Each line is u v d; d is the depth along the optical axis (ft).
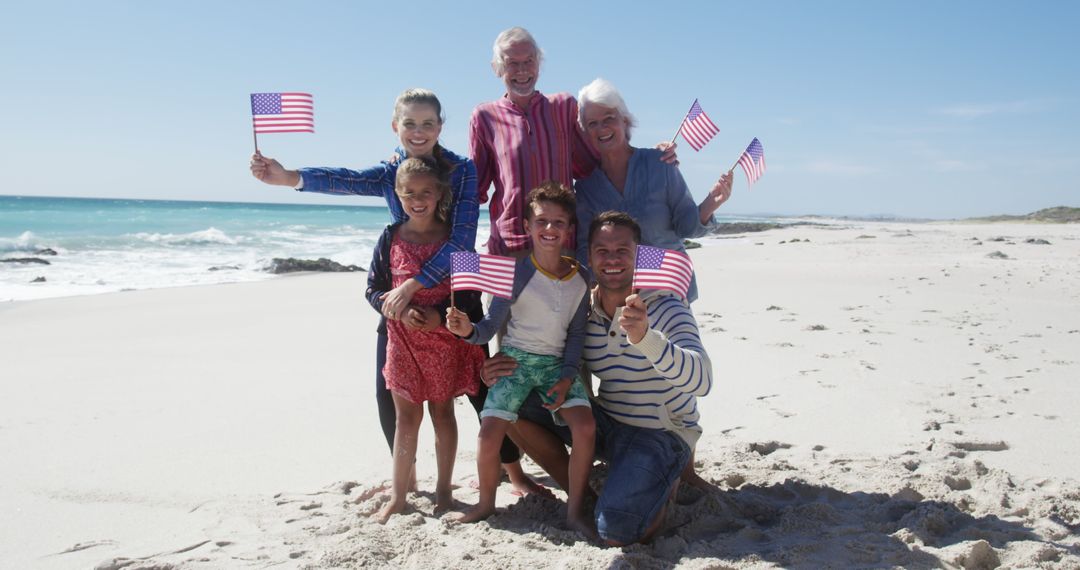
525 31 13.61
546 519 11.61
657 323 11.51
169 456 14.56
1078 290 38.06
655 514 10.68
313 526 11.22
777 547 10.16
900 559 9.75
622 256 11.19
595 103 13.14
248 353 24.52
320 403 18.28
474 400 12.94
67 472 13.70
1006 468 13.43
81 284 47.88
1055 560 9.78
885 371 20.48
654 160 13.69
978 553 9.75
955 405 17.26
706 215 14.23
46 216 138.21
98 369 22.21
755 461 13.73
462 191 12.55
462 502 12.32
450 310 11.07
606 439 11.96
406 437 11.96
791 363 21.49
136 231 102.73
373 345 25.95
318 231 127.03
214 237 94.99
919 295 36.42
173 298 39.75
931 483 12.29
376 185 12.92
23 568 10.05
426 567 9.65
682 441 11.66
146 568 9.80
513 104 13.96
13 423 16.71
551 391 11.32
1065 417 16.31
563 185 12.41
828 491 12.09
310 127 12.52
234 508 12.00
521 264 11.79
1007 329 26.91
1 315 33.42
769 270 50.39
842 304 33.40
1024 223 193.67
